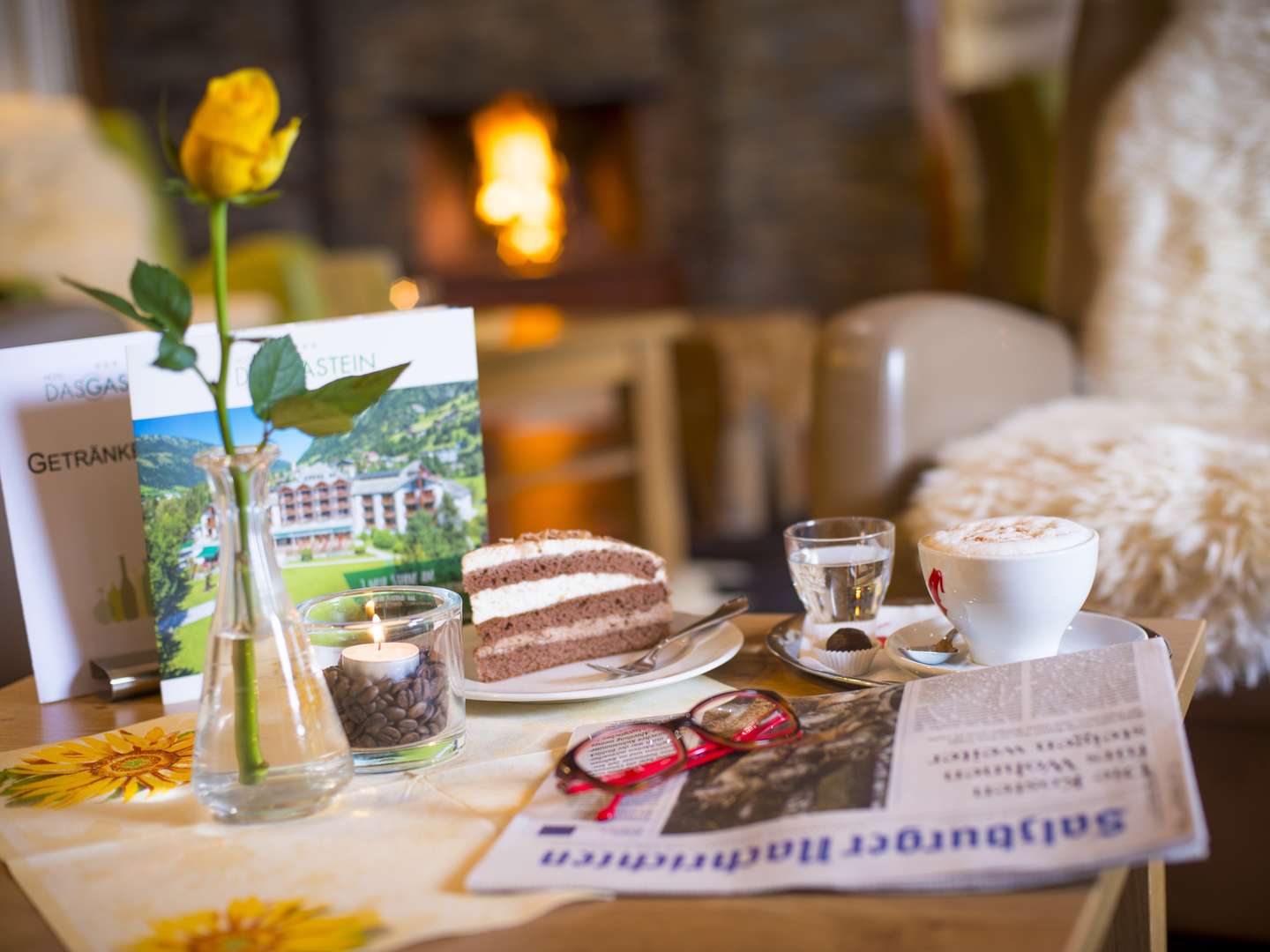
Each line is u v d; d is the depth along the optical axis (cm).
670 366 339
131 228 293
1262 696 104
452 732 71
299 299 293
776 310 485
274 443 88
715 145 488
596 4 491
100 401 89
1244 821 110
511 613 83
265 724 63
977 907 49
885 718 66
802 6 459
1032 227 277
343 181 526
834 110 460
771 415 339
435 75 512
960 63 385
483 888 54
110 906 56
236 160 57
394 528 92
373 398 65
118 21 511
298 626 66
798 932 49
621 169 519
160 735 79
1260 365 137
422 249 527
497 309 522
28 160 287
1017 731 61
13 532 87
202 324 87
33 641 88
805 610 85
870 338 127
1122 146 151
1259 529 100
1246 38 147
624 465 293
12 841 64
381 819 63
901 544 120
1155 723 58
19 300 188
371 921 53
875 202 459
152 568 85
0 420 87
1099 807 53
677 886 53
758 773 62
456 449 93
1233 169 144
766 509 349
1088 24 161
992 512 112
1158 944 87
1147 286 146
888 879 51
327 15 515
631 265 508
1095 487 108
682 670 81
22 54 466
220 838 63
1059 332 153
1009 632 74
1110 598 105
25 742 80
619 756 66
